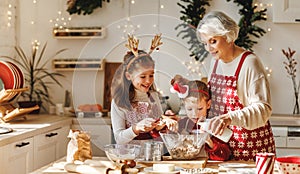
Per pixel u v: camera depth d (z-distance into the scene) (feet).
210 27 10.43
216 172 8.28
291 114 17.49
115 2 17.97
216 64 11.08
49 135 14.23
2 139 11.19
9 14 17.47
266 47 17.74
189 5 17.44
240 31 17.35
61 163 8.78
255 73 10.42
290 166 7.73
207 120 9.16
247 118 9.60
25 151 12.59
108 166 8.13
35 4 18.16
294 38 17.72
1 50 16.97
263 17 17.51
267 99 10.25
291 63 17.65
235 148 10.87
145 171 8.27
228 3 17.74
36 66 18.12
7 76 14.39
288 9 17.49
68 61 17.75
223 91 10.75
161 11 17.87
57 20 18.10
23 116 15.16
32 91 17.48
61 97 18.15
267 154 7.79
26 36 18.16
